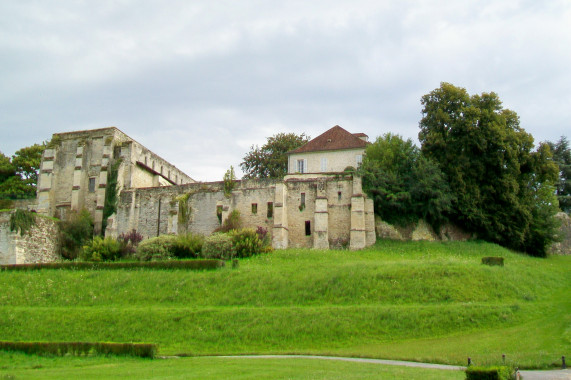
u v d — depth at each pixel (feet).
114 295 134.72
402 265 136.46
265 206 196.95
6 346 95.45
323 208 188.44
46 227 194.80
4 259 179.22
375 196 185.88
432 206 179.42
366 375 67.26
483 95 195.52
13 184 258.98
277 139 278.46
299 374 68.64
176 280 140.46
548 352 83.46
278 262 157.69
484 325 103.19
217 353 96.12
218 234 175.73
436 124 192.75
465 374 65.98
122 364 83.71
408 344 95.96
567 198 267.59
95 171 228.02
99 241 182.09
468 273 128.57
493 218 182.50
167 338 106.52
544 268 158.20
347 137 219.82
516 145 189.16
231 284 134.82
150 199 213.87
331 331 104.27
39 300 133.80
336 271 135.64
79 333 111.55
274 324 108.27
